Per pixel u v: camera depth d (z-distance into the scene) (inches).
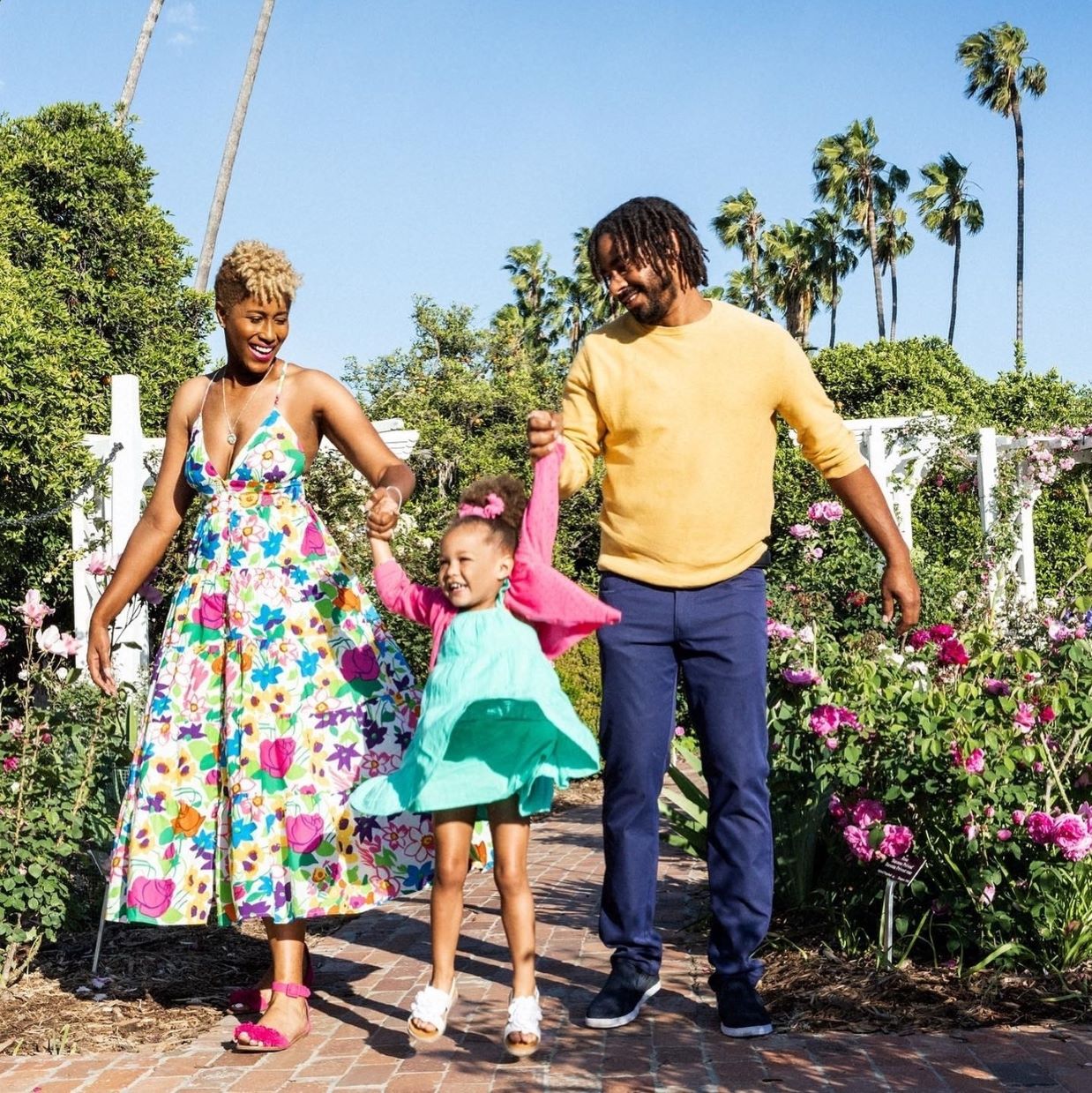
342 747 138.4
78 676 195.3
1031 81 1497.3
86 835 176.2
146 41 706.2
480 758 122.3
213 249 744.3
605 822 140.2
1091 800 158.4
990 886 147.3
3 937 168.2
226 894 136.6
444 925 124.6
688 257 133.2
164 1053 132.3
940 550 536.4
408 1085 118.4
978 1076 114.7
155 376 485.4
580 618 127.3
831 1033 130.0
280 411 143.2
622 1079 118.1
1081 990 139.5
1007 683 165.8
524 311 1581.0
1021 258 1652.3
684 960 165.8
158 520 148.3
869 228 1477.6
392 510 131.5
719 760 135.5
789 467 521.3
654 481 135.8
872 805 155.6
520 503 135.3
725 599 136.3
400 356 972.6
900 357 901.8
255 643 137.6
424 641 349.7
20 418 298.0
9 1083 122.8
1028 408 758.5
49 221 487.2
